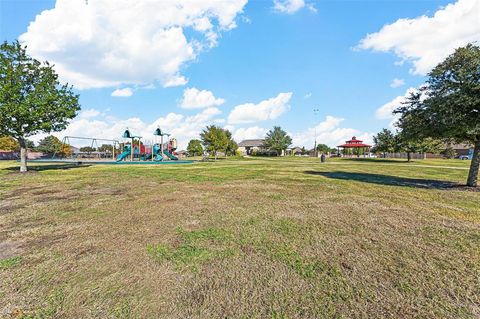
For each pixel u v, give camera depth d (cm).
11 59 1420
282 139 5856
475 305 237
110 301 244
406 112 1033
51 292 260
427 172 1639
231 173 1484
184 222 496
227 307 233
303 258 335
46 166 2086
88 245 383
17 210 595
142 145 3528
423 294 254
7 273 299
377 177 1312
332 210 590
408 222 496
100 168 1873
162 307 234
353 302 241
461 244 383
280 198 729
